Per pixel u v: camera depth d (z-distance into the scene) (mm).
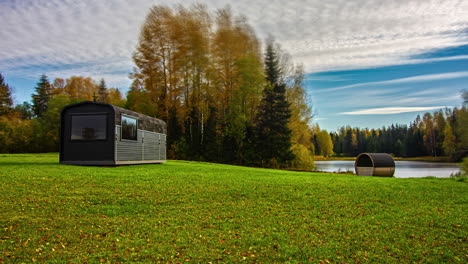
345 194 13844
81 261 6637
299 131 48219
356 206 11750
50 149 56344
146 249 7348
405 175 41188
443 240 8398
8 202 10297
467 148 63594
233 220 9688
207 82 46000
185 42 43656
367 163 28469
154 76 44406
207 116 47312
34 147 55250
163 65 45125
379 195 13906
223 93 46250
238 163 46062
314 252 7438
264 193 13516
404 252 7570
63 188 12586
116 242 7711
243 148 46312
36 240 7617
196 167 25297
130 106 49438
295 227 9195
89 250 7203
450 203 12688
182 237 8172
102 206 10562
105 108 21234
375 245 7961
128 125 23141
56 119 56688
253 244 7879
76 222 8969
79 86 77625
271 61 48031
